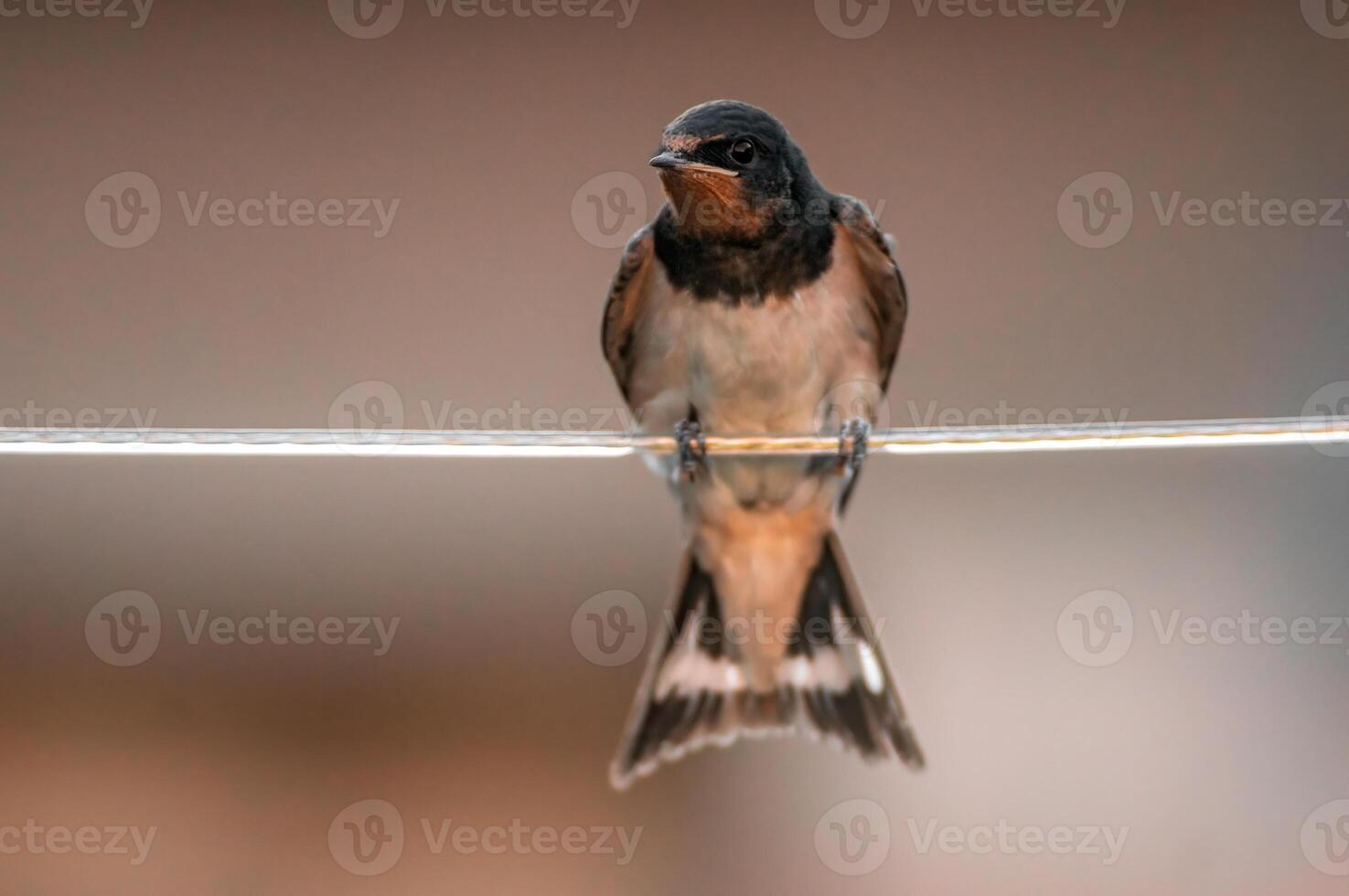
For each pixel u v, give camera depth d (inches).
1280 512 169.9
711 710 164.9
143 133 170.7
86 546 169.2
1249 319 170.7
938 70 171.0
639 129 170.6
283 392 169.9
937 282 170.4
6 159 170.6
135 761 168.1
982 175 170.7
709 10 171.0
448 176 170.6
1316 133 171.3
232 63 170.9
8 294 170.1
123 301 170.2
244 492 169.5
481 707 168.9
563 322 170.2
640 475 169.8
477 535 169.5
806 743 168.2
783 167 164.4
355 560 169.5
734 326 164.6
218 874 167.3
